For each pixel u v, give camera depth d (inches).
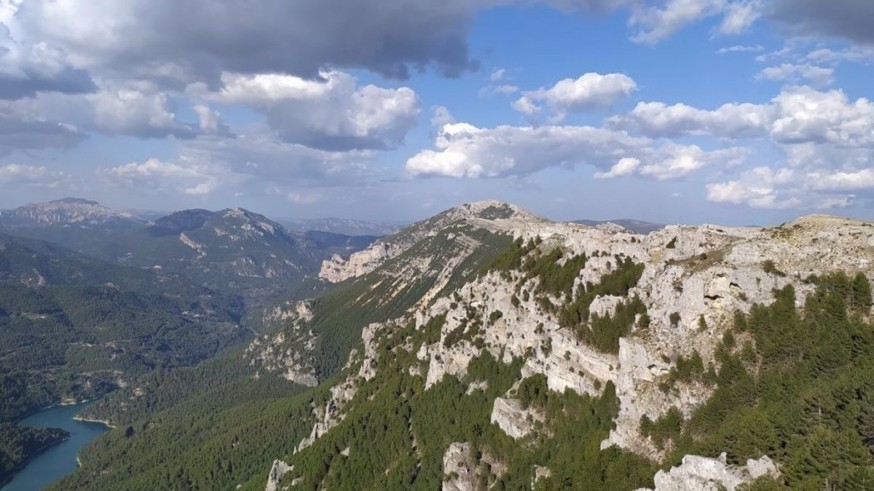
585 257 7839.6
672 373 4916.3
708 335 5022.1
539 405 6569.9
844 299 4758.9
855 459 3356.3
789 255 5201.8
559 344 6510.8
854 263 4936.0
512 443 6461.6
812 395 3959.2
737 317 4958.2
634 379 5147.6
